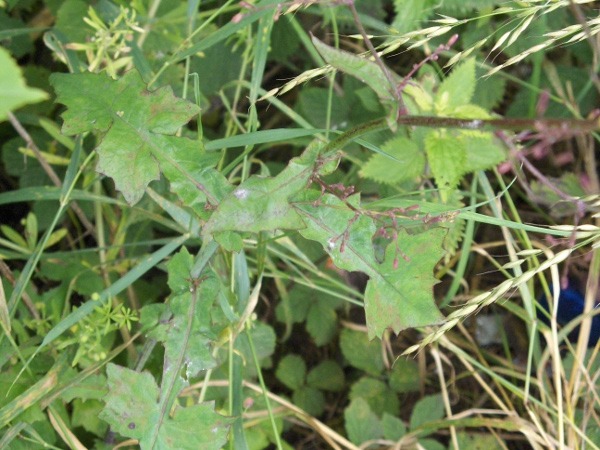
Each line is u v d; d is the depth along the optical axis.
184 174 0.35
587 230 0.36
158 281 0.57
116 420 0.37
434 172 0.42
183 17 0.53
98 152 0.35
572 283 0.56
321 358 0.61
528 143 0.58
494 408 0.57
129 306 0.52
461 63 0.47
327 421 0.58
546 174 0.59
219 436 0.38
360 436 0.52
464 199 0.58
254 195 0.32
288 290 0.58
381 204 0.41
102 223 0.53
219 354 0.49
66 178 0.43
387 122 0.27
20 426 0.41
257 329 0.51
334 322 0.58
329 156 0.32
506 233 0.49
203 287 0.39
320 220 0.35
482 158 0.45
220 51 0.58
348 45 0.61
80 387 0.43
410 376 0.56
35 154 0.49
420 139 0.47
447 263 0.51
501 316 0.58
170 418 0.37
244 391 0.51
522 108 0.57
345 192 0.32
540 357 0.51
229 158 0.61
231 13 0.59
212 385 0.48
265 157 0.64
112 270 0.52
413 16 0.49
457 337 0.56
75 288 0.48
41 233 0.58
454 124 0.26
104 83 0.36
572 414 0.49
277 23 0.61
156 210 0.51
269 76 0.66
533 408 0.53
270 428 0.51
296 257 0.56
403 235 0.35
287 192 0.32
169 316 0.39
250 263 0.54
